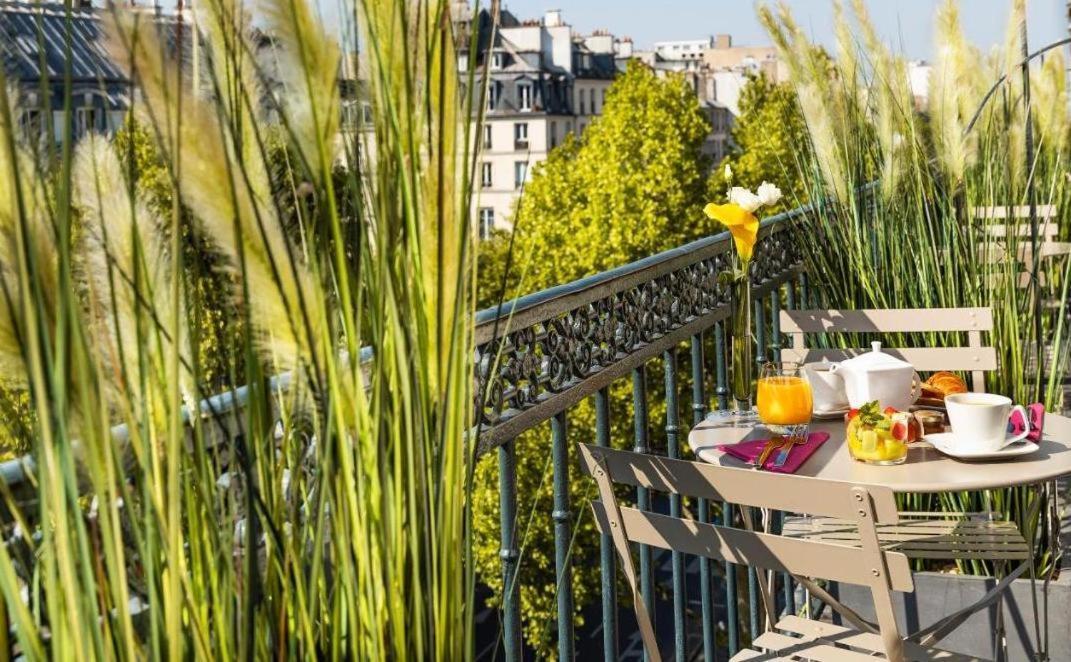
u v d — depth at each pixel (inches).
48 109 31.4
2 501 37.2
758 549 79.3
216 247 35.4
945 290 163.3
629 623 1027.3
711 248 143.5
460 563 45.2
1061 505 150.9
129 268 34.0
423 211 41.7
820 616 144.1
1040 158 234.7
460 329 43.6
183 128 33.6
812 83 168.9
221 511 37.5
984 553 120.0
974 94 185.3
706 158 1010.1
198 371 36.0
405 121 40.7
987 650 134.6
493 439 87.7
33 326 31.8
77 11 31.7
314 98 37.0
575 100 2945.4
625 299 118.0
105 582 34.2
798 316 140.6
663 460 81.4
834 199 171.3
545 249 1016.2
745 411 118.4
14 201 31.6
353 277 40.0
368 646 41.4
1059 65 230.7
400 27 40.2
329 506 40.6
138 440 34.6
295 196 37.9
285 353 37.4
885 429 99.7
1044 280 199.0
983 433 99.7
